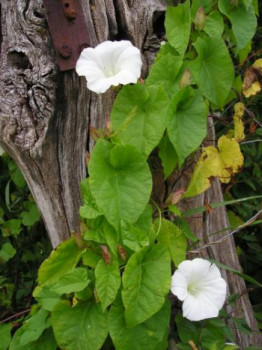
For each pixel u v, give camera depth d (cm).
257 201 69
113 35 44
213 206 44
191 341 40
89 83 39
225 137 45
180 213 43
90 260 40
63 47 41
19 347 44
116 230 39
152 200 43
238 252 66
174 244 43
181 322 45
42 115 42
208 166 44
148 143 40
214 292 40
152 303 38
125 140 40
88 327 40
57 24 41
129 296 38
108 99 43
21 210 62
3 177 63
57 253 41
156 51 44
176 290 38
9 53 43
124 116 40
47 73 42
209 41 43
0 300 62
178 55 43
